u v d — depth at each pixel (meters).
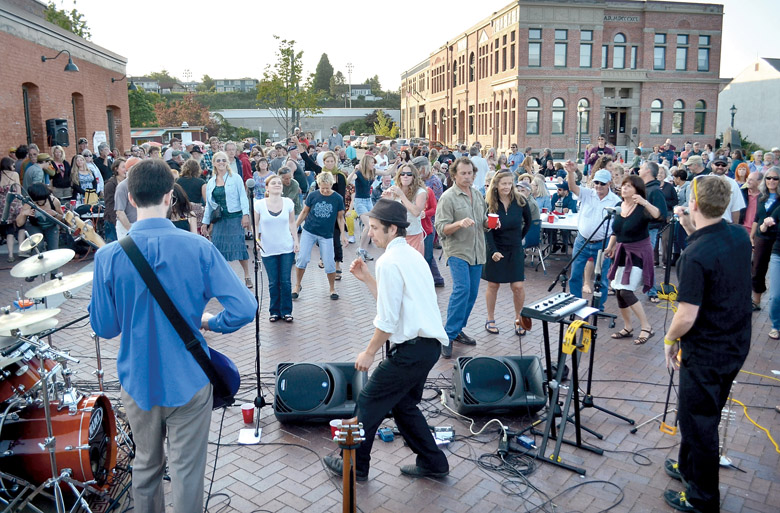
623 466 4.21
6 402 3.38
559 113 38.03
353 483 3.19
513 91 37.88
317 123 72.44
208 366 2.83
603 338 6.87
